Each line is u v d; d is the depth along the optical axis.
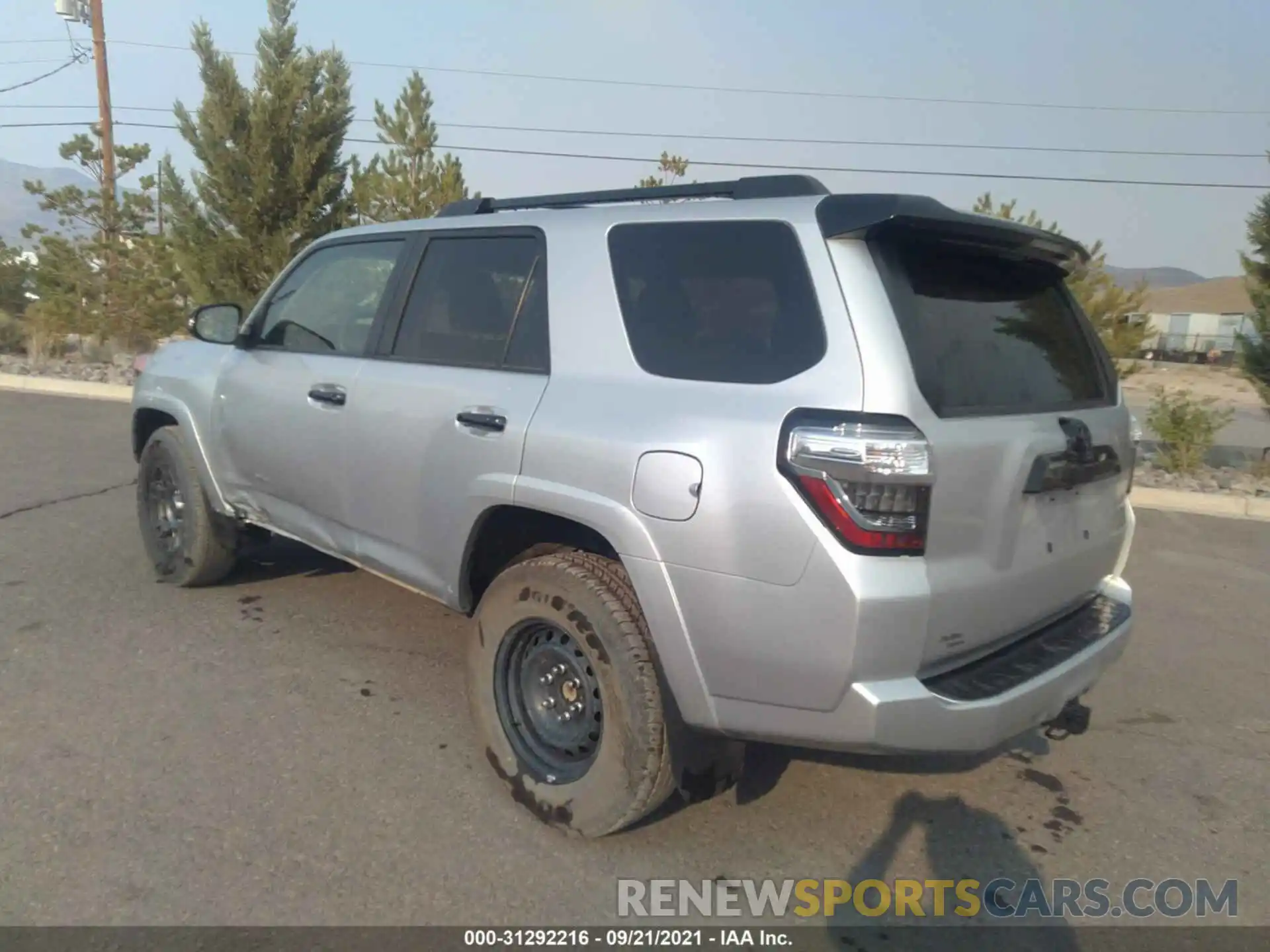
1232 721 4.61
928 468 2.68
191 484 5.25
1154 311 14.57
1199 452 11.10
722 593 2.85
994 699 2.88
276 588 5.66
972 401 2.96
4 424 10.88
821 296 2.85
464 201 4.27
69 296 17.86
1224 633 5.86
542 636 3.46
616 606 3.15
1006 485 2.94
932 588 2.73
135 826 3.30
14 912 2.87
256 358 4.86
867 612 2.65
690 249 3.20
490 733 3.56
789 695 2.82
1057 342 3.55
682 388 3.05
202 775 3.64
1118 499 3.68
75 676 4.40
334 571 5.98
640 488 3.00
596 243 3.46
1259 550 7.97
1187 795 3.91
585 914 3.01
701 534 2.87
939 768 4.02
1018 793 3.88
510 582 3.43
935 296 3.03
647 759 3.11
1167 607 6.36
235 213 15.70
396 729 4.07
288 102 15.52
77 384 14.08
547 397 3.38
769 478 2.76
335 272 4.64
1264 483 10.58
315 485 4.43
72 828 3.27
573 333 3.42
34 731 3.89
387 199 15.94
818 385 2.77
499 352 3.67
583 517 3.15
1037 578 3.17
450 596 3.82
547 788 3.39
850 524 2.66
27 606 5.20
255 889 3.02
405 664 4.71
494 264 3.81
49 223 20.78
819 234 2.90
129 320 17.30
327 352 4.48
